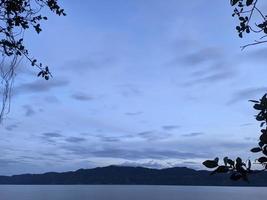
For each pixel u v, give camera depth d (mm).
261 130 3684
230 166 3648
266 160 3625
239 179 3617
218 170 3662
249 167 3621
